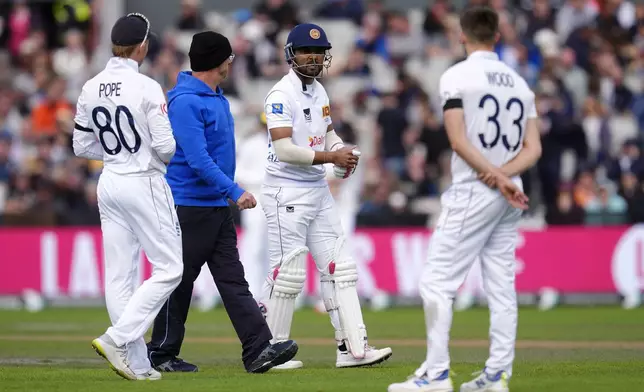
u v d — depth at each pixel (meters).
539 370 29.69
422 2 79.69
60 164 68.69
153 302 26.83
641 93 69.38
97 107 26.91
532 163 23.92
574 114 64.56
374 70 72.62
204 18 79.75
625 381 26.70
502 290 23.91
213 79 29.36
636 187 59.62
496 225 23.86
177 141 28.84
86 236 60.16
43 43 80.00
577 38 70.31
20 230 60.97
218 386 25.78
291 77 30.55
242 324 29.23
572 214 57.81
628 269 56.41
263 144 51.94
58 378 27.98
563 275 56.94
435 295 23.59
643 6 73.75
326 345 40.03
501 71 23.95
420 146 64.62
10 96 76.56
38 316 55.28
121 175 26.92
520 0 72.62
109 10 81.00
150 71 70.62
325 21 75.75
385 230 58.28
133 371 27.08
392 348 38.22
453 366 31.22
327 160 29.75
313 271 58.31
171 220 27.14
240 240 57.22
